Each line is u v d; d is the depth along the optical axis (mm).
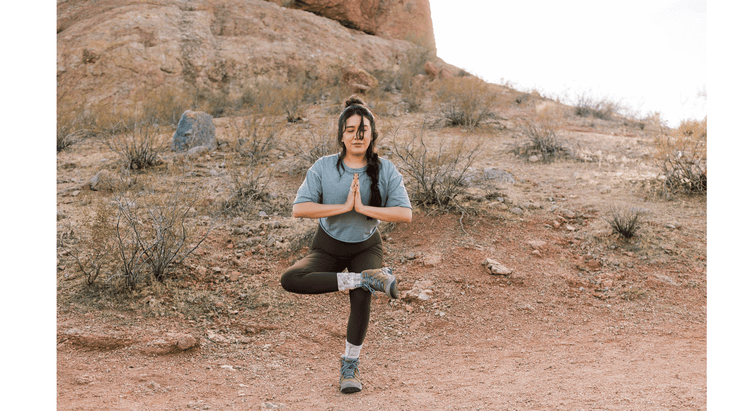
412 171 6789
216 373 3436
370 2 27641
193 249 4875
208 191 6824
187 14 20328
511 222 6141
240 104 15680
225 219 6152
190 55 18250
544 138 9703
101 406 2807
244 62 18906
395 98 15836
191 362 3576
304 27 22359
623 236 5844
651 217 6340
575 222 6297
